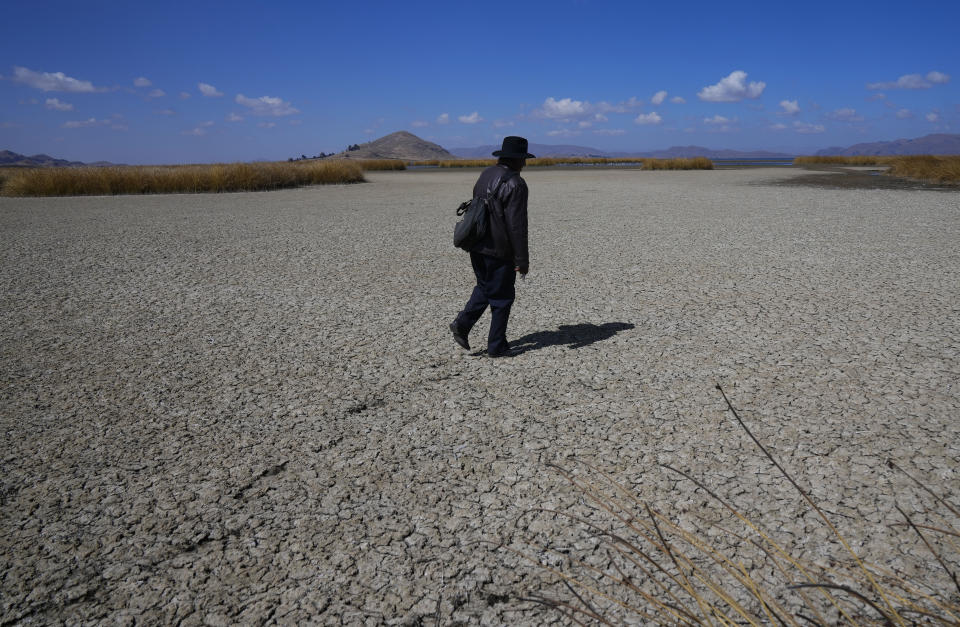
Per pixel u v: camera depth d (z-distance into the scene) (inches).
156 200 795.4
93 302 253.0
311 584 88.0
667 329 202.5
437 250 366.0
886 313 213.2
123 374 172.2
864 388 149.5
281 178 1067.3
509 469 117.5
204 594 86.5
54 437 135.0
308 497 110.0
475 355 183.3
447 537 97.7
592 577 87.7
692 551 92.0
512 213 165.2
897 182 952.3
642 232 423.5
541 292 259.4
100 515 105.8
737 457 119.0
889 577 84.6
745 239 382.6
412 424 137.9
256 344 196.7
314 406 148.9
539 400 148.9
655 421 135.5
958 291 240.2
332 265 323.0
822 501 103.5
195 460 124.0
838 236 386.9
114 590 87.7
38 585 88.9
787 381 155.4
